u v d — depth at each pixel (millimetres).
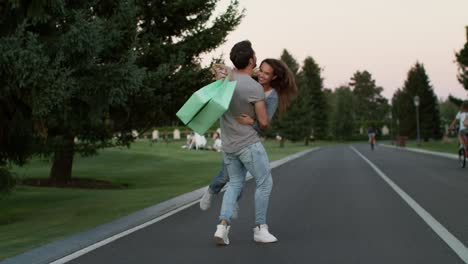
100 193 13031
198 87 14953
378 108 161125
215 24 15445
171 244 6316
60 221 8531
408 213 8523
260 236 6219
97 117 9211
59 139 13344
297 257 5473
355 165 22438
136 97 13781
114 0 10375
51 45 8094
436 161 24859
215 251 5836
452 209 8953
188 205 10188
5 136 9359
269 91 6180
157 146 40219
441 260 5289
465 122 19766
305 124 68688
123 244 6391
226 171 6422
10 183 9203
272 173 18344
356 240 6328
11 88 7996
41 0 7781
